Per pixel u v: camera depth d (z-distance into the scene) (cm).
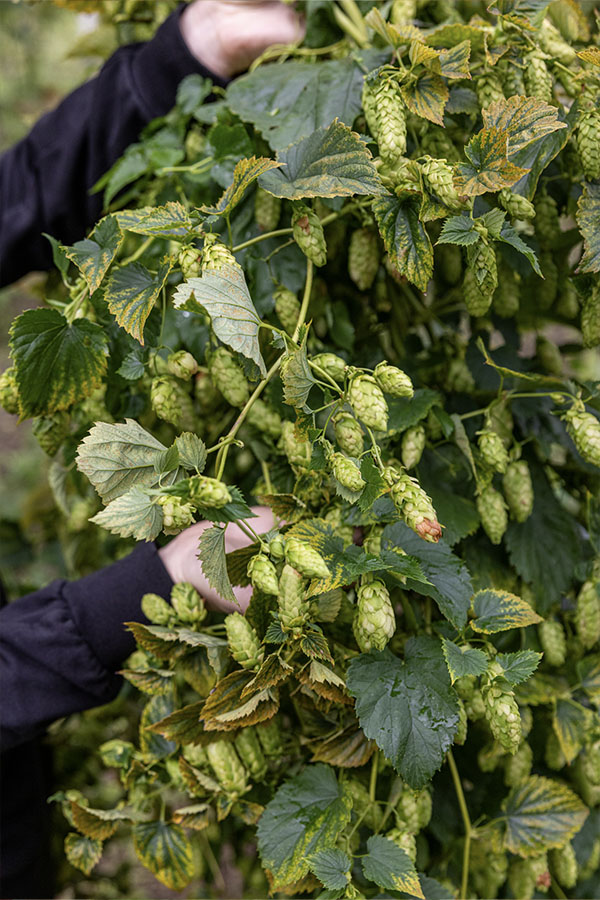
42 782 144
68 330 89
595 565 105
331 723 95
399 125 82
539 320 121
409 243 83
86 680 101
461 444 97
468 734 110
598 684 103
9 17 394
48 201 133
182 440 74
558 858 107
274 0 113
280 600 76
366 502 74
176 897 210
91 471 75
